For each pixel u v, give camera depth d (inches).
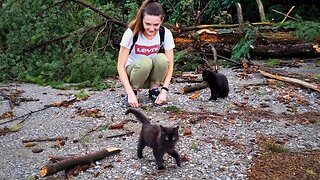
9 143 82.9
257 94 115.0
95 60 138.9
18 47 151.6
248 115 96.9
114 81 136.5
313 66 155.3
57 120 95.9
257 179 65.4
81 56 137.9
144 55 99.8
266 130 87.2
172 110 98.7
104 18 155.6
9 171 70.1
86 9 156.4
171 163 70.6
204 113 97.4
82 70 137.7
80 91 121.5
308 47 166.9
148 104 103.0
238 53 157.0
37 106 108.4
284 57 171.6
